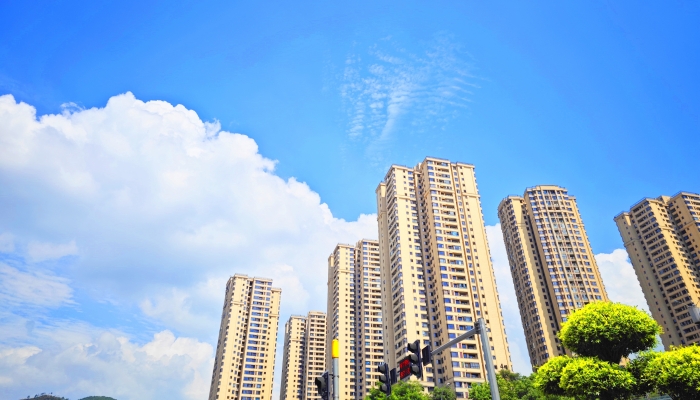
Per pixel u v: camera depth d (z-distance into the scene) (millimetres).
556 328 160875
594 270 169000
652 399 50844
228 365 192625
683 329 158750
